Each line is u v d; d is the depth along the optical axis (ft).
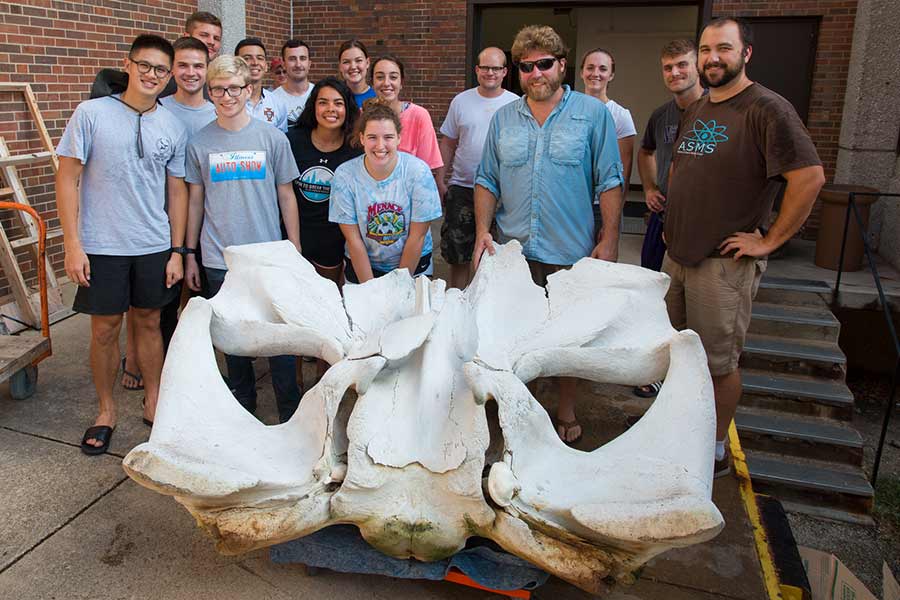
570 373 9.87
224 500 7.55
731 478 12.75
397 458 8.07
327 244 13.96
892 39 23.98
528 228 12.81
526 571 8.50
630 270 10.89
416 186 12.28
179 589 8.96
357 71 16.67
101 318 12.17
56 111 21.93
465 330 9.59
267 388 15.07
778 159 10.71
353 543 8.77
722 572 9.89
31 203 21.35
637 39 42.24
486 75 16.81
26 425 13.23
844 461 15.97
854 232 22.38
